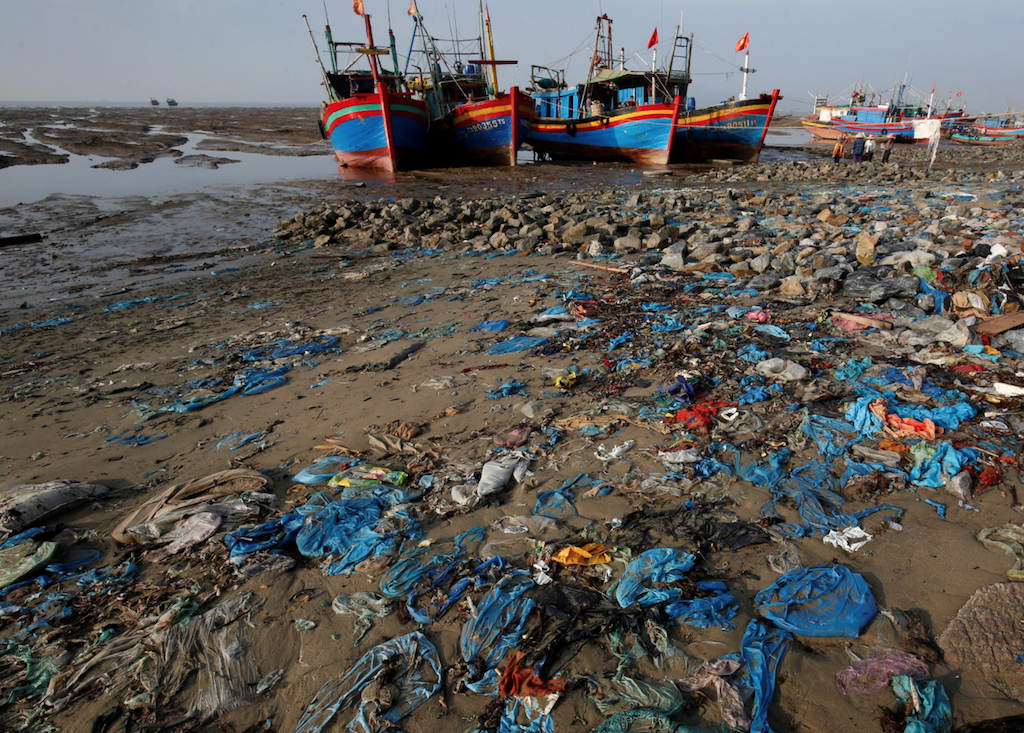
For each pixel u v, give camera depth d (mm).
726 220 14109
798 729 2783
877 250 9922
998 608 3238
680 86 37156
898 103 55500
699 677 3012
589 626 3350
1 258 15836
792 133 73125
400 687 3111
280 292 11602
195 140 56875
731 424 5273
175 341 9133
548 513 4320
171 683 3215
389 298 10547
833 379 5938
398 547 4082
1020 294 7199
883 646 3141
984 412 5129
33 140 51594
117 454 5758
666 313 8328
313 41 33719
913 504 4160
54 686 3242
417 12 35188
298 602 3688
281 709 3064
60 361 8594
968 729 2707
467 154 36219
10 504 4617
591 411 5691
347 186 28188
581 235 13703
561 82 45094
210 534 4309
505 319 8656
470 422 5707
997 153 35562
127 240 17766
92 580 4012
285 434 5863
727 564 3746
